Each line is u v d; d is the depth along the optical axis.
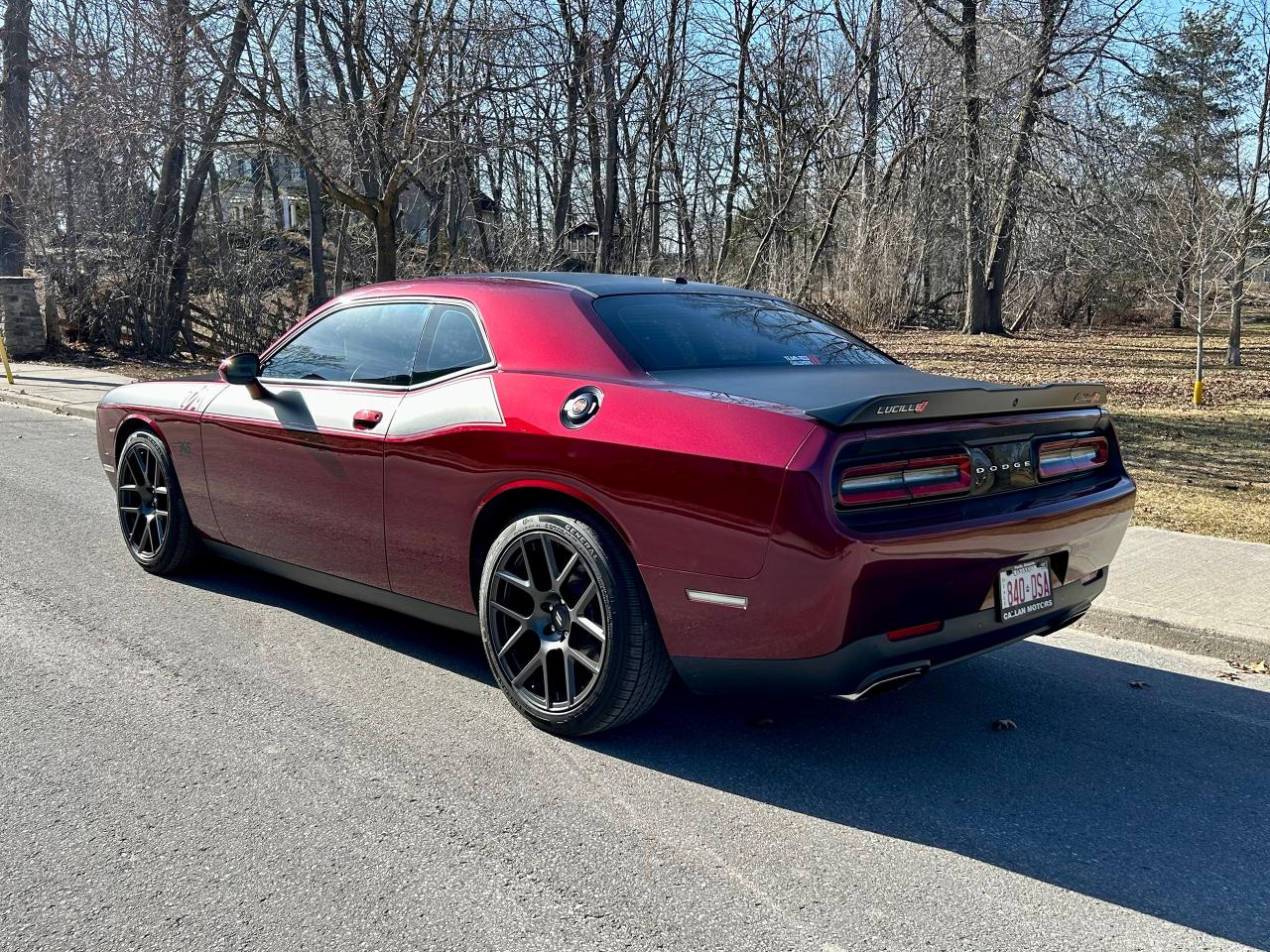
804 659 3.04
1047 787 3.33
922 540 3.01
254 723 3.68
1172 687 4.29
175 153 20.94
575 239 34.53
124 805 3.08
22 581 5.38
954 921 2.56
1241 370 19.91
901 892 2.69
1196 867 2.86
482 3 13.86
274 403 4.57
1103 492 3.68
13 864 2.76
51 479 8.32
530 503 3.66
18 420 12.08
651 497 3.18
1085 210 21.34
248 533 4.82
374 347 4.33
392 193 13.76
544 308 3.84
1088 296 35.34
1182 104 18.34
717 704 3.96
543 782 3.27
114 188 20.66
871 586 2.96
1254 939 2.52
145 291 21.39
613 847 2.88
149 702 3.86
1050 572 3.51
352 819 3.01
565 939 2.45
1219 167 16.20
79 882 2.67
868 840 2.96
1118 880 2.78
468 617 3.91
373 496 4.09
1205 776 3.44
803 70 21.31
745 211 29.50
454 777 3.29
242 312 23.19
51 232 20.66
